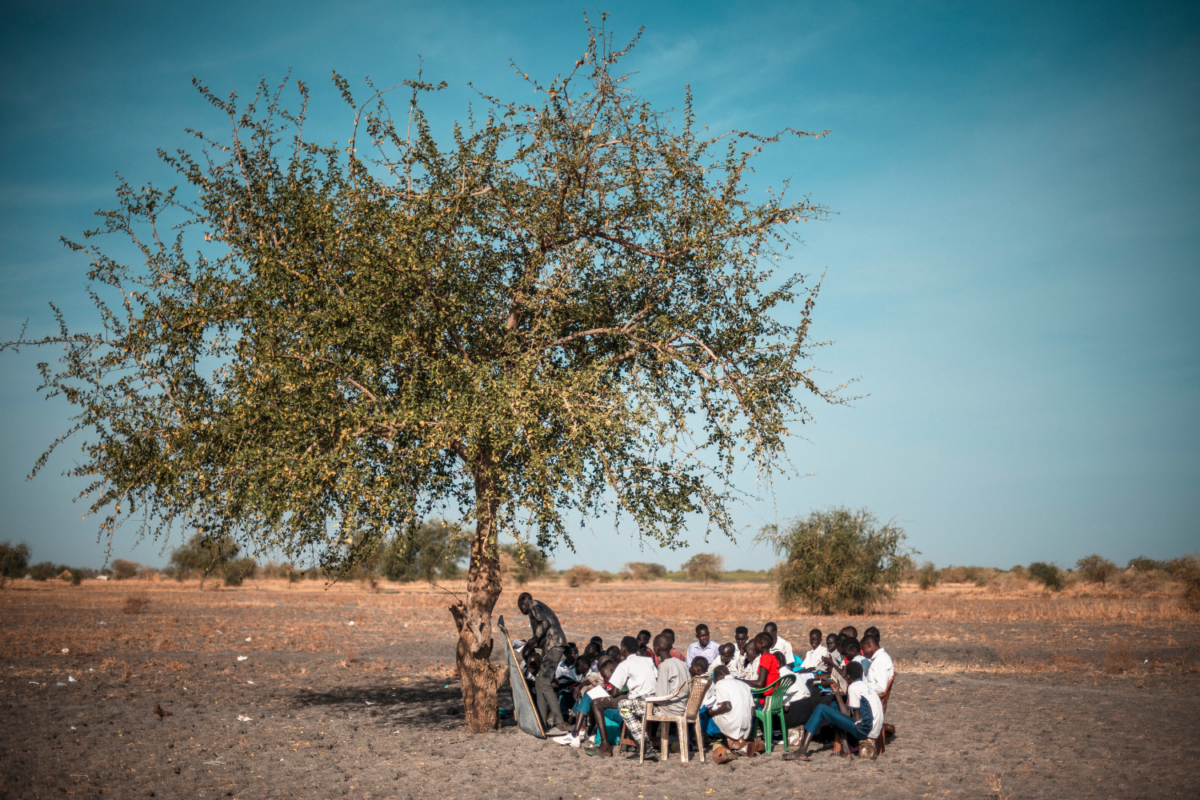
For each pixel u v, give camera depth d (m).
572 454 9.57
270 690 15.98
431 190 10.77
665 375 11.38
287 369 9.61
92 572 102.75
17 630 27.39
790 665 11.76
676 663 9.74
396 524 10.02
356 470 9.30
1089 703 13.11
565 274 11.01
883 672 9.98
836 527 39.94
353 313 10.03
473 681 11.45
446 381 9.92
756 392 10.20
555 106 10.95
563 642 11.92
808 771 8.94
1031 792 7.84
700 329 11.28
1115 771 8.61
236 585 75.31
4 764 9.38
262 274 10.16
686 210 11.00
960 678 16.61
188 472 10.08
